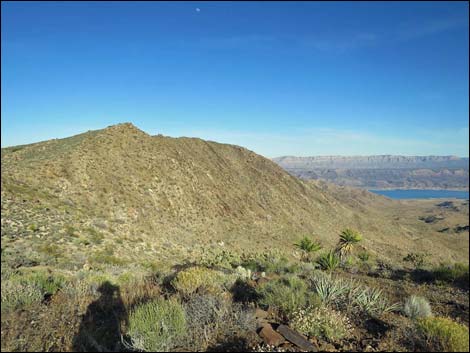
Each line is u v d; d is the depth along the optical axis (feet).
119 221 108.58
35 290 22.67
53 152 144.66
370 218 377.09
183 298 22.74
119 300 22.62
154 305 17.35
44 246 61.46
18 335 16.30
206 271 28.12
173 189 161.89
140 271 44.47
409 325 19.24
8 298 20.63
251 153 353.31
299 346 15.66
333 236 256.93
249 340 15.93
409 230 434.71
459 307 28.76
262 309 21.45
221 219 171.12
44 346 15.29
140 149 175.52
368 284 38.58
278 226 214.69
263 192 266.98
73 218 88.17
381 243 289.33
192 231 139.03
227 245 142.31
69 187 114.52
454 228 637.30
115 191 128.47
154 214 131.75
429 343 16.49
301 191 334.03
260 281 31.24
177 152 211.20
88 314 19.86
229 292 26.12
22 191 91.04
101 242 79.51
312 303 21.22
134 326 15.43
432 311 27.14
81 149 143.13
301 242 77.61
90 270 43.11
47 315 19.22
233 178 257.34
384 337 17.87
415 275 50.83
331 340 17.11
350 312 22.11
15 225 67.97
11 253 51.72
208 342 15.67
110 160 148.25
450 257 339.57
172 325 15.72
